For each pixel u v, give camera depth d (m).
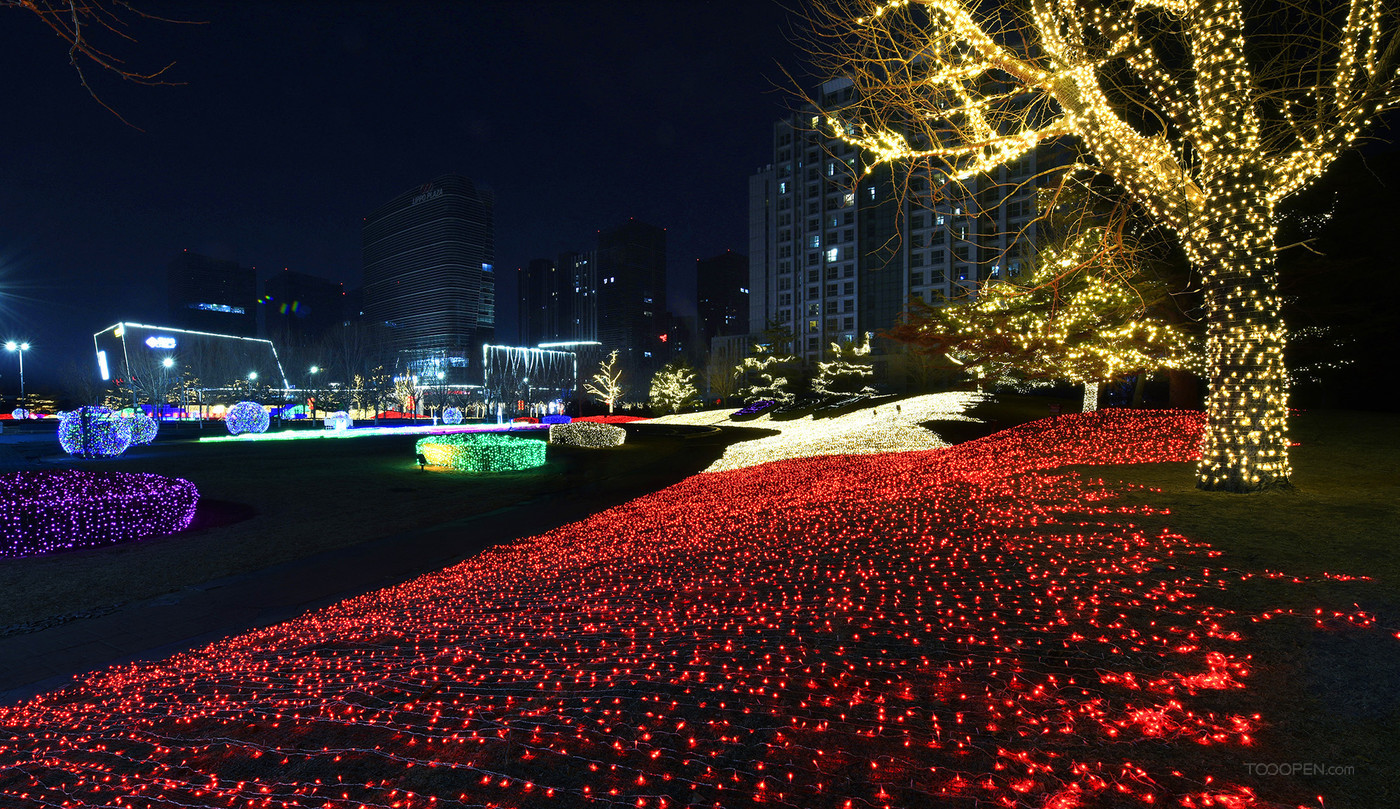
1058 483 10.71
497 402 85.56
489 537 10.72
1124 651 3.96
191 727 4.01
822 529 9.01
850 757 3.07
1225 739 2.91
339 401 86.06
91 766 3.57
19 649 5.92
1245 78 8.11
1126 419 21.05
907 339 23.12
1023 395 41.56
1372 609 4.15
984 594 5.37
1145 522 7.25
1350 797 2.43
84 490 10.54
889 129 8.73
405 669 4.83
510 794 2.99
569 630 5.50
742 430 42.47
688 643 4.87
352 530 11.46
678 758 3.19
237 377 85.88
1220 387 8.63
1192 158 10.33
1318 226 19.61
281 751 3.59
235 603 7.30
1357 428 15.10
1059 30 8.45
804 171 109.31
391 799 3.02
